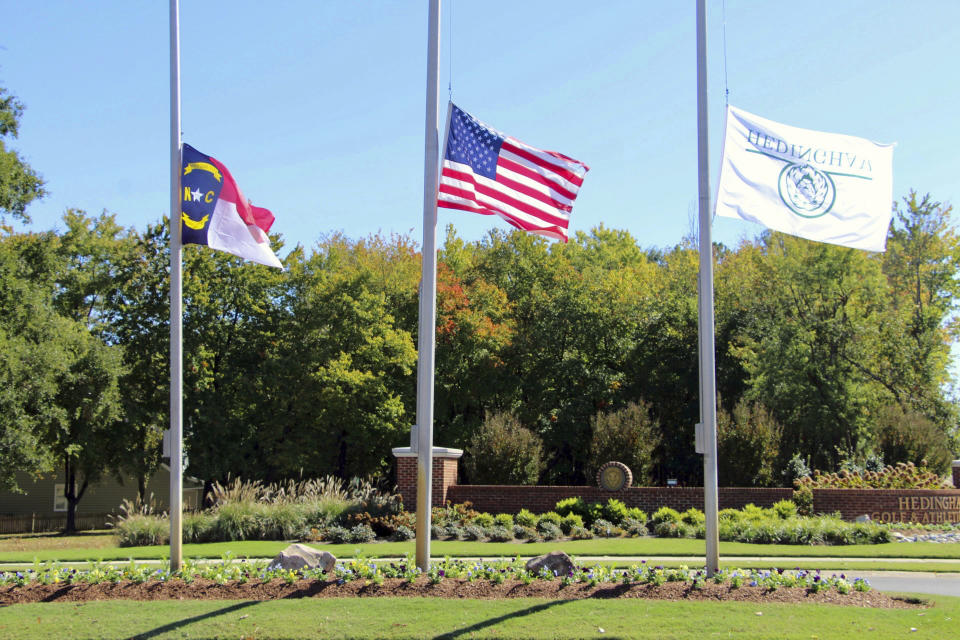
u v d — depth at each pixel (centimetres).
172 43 1373
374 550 1950
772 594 1203
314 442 3884
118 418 3703
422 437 1325
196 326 3891
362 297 4069
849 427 3712
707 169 1312
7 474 3250
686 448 4144
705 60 1330
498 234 4788
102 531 4100
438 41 1371
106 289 3981
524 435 2855
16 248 3778
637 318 4391
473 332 4106
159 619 1112
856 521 2384
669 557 1853
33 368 3184
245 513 2248
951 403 4025
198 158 1378
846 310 3847
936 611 1126
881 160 1427
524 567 1341
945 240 4547
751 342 3997
